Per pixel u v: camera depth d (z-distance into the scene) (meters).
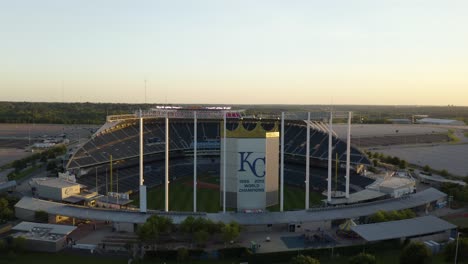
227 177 103.06
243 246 83.69
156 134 187.88
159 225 84.31
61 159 169.00
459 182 139.25
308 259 68.12
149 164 167.25
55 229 86.88
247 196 101.88
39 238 82.31
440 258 77.50
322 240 87.06
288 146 175.62
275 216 96.00
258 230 94.00
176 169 167.62
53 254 79.56
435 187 136.88
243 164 101.56
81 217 94.00
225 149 103.00
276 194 106.19
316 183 143.38
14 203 107.31
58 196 112.00
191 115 179.25
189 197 127.81
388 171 158.38
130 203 120.94
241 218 94.50
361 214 97.75
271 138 103.31
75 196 113.69
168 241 86.00
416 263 70.44
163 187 142.12
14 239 79.88
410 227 87.00
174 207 116.12
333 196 114.25
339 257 78.69
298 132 187.12
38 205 101.62
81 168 142.38
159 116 171.75
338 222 97.50
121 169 153.75
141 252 79.94
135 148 169.25
